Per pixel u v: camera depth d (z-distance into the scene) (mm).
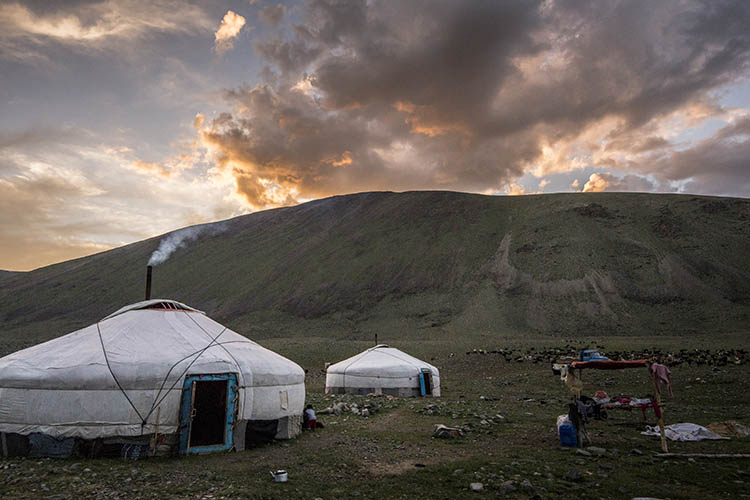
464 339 60906
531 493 5797
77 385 8484
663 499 5391
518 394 19750
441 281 88375
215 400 9703
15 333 89188
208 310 94188
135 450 8398
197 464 7785
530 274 83000
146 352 9172
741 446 8141
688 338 50750
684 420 11500
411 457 8094
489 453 8219
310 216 139000
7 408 8422
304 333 76562
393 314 80000
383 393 20125
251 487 6254
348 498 5832
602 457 7586
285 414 10070
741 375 20219
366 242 110500
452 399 18250
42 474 6961
